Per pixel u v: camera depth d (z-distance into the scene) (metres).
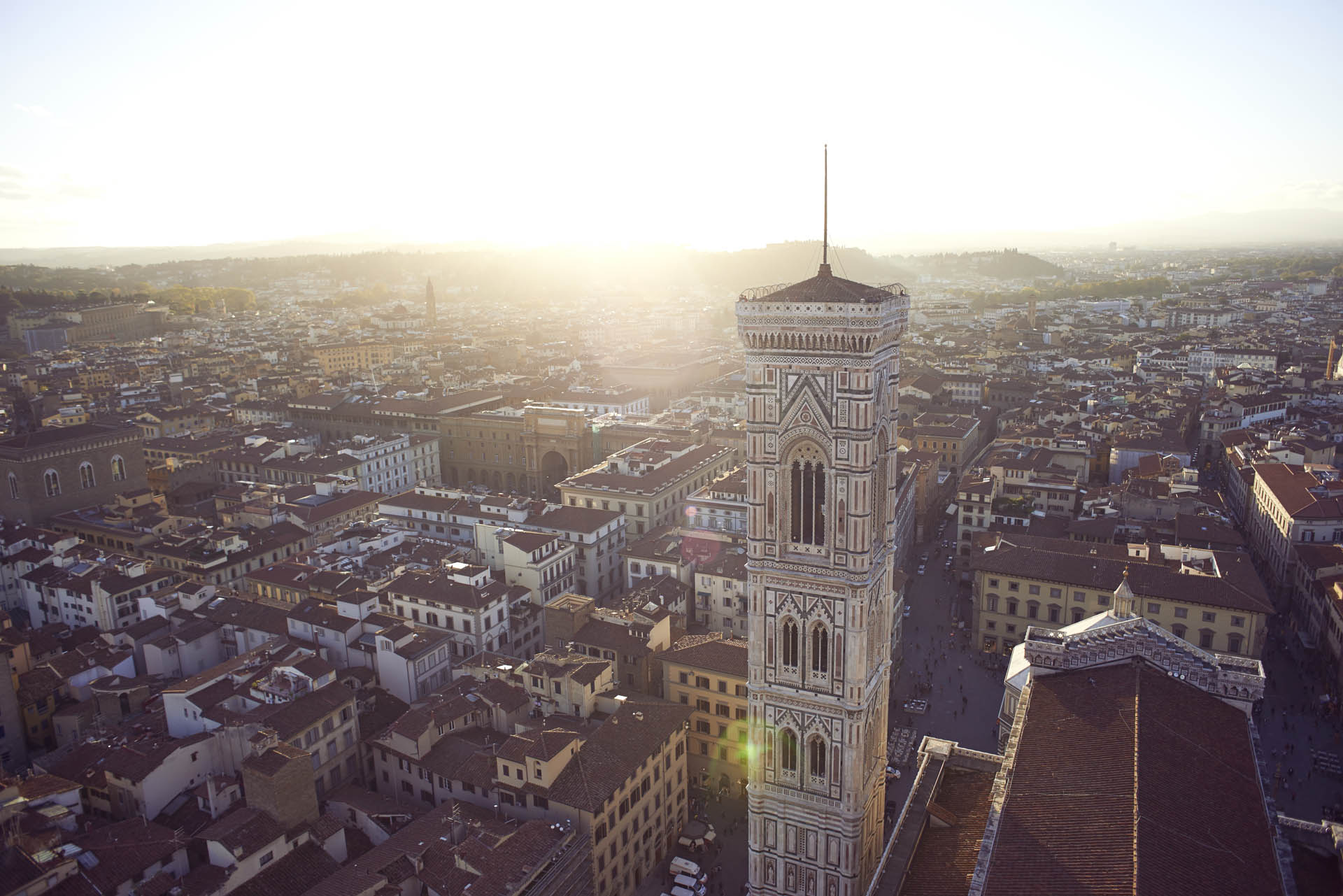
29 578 173.75
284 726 111.50
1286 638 175.50
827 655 82.62
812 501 80.62
